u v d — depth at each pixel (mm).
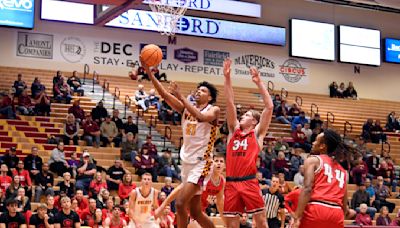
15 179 15859
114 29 27156
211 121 7289
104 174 17781
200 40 28766
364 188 19812
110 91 25531
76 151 19984
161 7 19234
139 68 25219
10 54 25438
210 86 7477
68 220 14469
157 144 22312
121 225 14727
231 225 7789
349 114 30250
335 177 6969
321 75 31188
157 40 27891
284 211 15609
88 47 26672
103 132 20859
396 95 32656
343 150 7137
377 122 27625
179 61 28250
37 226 14312
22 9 25078
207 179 7344
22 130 20844
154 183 18703
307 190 6840
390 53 32438
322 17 31266
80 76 26250
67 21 26172
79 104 22781
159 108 24094
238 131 7922
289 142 23656
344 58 31406
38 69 25734
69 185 16750
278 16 30297
